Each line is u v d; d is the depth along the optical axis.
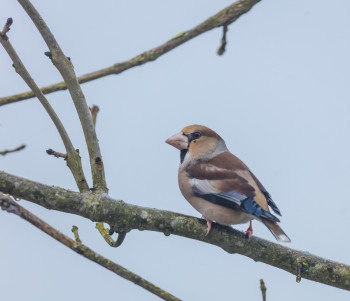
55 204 9.13
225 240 9.77
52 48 9.72
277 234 10.02
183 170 11.81
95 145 9.80
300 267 9.66
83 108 9.83
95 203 9.27
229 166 11.52
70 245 8.84
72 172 9.94
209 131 12.11
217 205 10.91
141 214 9.46
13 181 9.05
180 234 9.67
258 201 10.84
